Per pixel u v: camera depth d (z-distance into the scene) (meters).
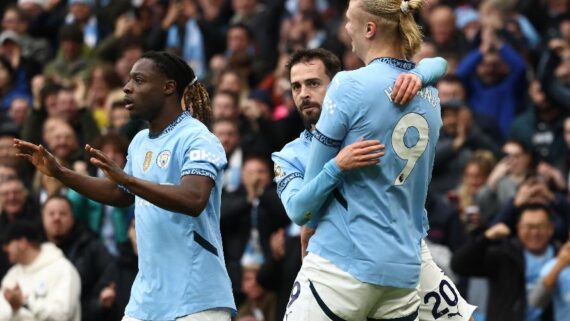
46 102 43.78
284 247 34.28
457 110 41.19
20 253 32.75
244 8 53.59
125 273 34.03
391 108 20.53
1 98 50.88
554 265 32.78
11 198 37.34
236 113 43.47
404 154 20.69
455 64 47.16
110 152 37.88
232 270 36.09
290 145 22.05
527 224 33.81
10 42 51.97
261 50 51.22
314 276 20.86
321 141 20.59
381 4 20.69
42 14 55.25
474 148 40.88
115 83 46.97
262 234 36.19
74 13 54.25
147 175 22.17
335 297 20.70
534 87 47.25
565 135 42.75
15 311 31.97
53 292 32.44
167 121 22.33
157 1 53.81
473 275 32.66
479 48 46.62
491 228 33.03
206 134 22.00
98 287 34.03
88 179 22.50
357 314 20.77
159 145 22.20
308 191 20.59
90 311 33.94
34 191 39.47
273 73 47.91
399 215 20.77
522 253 33.00
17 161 40.88
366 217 20.56
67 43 50.97
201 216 21.89
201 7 54.88
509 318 32.28
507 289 32.38
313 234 21.55
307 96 22.03
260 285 34.47
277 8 52.31
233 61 47.53
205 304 21.80
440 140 40.84
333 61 22.22
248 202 37.22
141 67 22.31
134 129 38.62
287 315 21.16
